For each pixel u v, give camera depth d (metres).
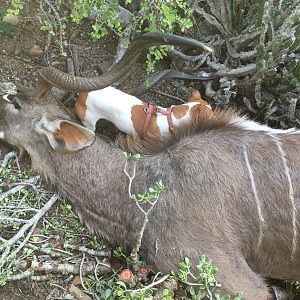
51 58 1.44
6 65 1.41
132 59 1.08
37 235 1.19
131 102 1.29
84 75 1.43
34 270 1.14
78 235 1.20
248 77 1.41
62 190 1.21
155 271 1.13
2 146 1.29
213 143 1.14
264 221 1.11
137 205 1.09
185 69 1.45
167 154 1.15
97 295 1.14
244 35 1.37
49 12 1.43
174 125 1.25
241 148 1.13
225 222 1.10
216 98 1.41
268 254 1.15
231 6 1.41
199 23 1.48
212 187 1.11
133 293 1.02
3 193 1.23
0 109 1.25
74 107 1.36
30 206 1.22
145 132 1.28
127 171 1.15
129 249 1.17
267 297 1.11
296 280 1.21
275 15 1.38
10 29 1.45
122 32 1.33
